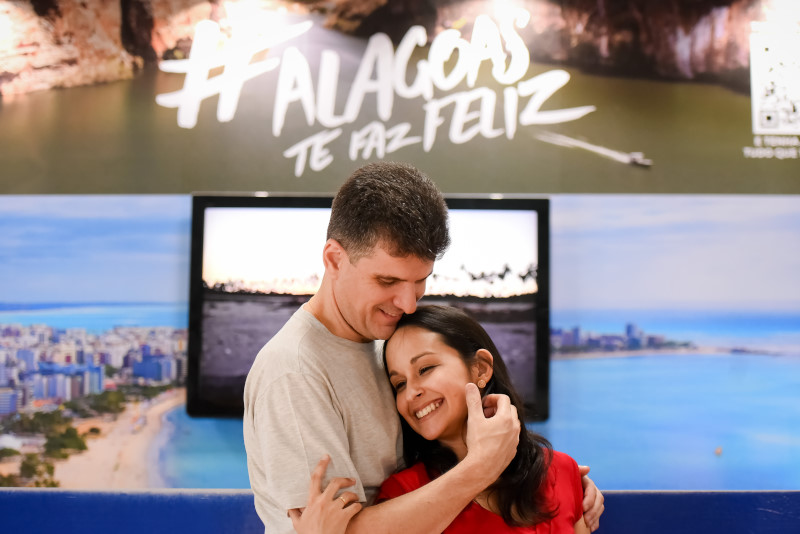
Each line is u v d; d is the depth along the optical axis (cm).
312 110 270
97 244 269
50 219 270
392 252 114
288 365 123
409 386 134
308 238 262
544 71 269
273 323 261
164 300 266
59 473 258
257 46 272
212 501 217
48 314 266
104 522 220
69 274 268
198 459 258
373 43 271
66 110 273
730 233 264
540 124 268
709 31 269
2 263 268
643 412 258
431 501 114
